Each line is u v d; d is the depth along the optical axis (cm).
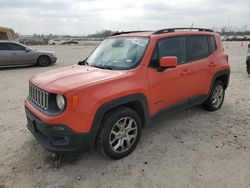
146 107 364
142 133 427
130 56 381
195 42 458
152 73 370
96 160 345
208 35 495
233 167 324
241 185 288
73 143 300
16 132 440
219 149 370
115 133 336
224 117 498
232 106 568
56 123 292
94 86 305
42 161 344
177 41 422
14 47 1248
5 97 680
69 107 290
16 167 331
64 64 1434
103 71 361
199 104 530
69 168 327
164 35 402
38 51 1322
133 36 417
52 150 306
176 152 363
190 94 447
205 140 400
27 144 393
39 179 306
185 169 321
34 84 342
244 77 921
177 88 414
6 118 512
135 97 343
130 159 347
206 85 482
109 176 310
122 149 345
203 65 465
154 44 381
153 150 370
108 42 455
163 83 386
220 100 543
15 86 820
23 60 1269
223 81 546
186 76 427
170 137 411
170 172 316
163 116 403
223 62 520
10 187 291
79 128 296
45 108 313
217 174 310
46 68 1266
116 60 391
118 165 333
